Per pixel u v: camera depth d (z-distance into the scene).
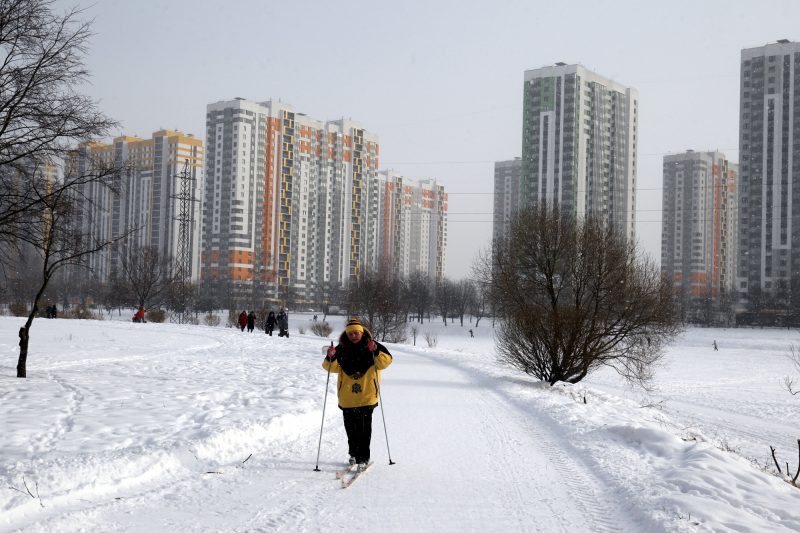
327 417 11.23
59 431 8.76
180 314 65.50
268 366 20.61
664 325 21.23
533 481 7.08
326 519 5.58
